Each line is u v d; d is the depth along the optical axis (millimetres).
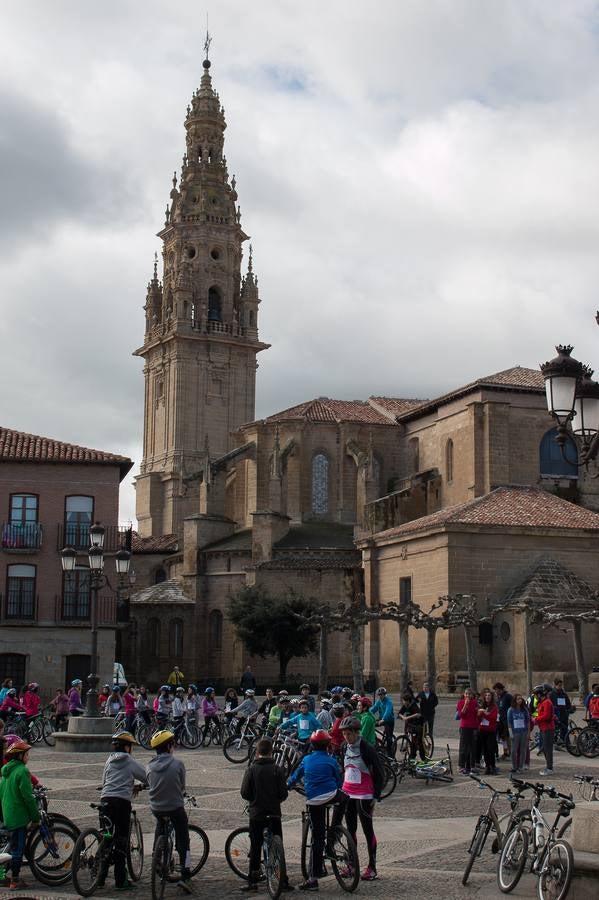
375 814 24922
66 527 65625
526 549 67500
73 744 39406
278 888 16828
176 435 117750
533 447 78438
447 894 16938
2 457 65250
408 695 33406
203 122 127438
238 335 122438
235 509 98438
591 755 36312
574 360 17672
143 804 26875
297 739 30484
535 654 63500
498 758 35656
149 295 126438
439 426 85688
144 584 102688
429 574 68875
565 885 14977
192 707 43250
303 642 79062
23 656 64312
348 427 92625
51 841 18453
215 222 123625
